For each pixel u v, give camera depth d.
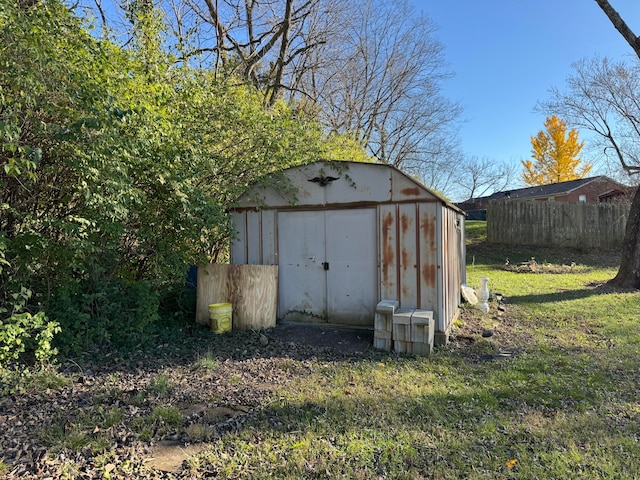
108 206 4.08
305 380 4.06
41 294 4.60
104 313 4.91
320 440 2.83
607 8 9.30
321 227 6.10
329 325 6.08
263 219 6.45
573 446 2.75
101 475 2.38
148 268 5.74
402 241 5.54
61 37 3.90
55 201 4.61
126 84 4.66
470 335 5.87
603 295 8.95
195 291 6.76
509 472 2.44
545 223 16.92
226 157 6.29
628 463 2.53
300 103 14.52
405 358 4.81
